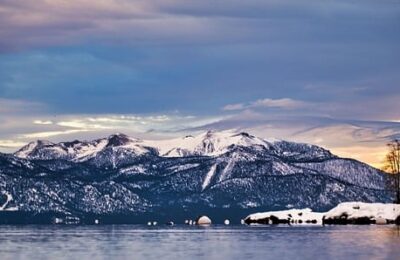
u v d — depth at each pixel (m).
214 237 188.12
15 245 157.62
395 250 127.12
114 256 125.12
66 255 127.81
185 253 129.88
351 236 170.25
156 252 132.75
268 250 134.12
